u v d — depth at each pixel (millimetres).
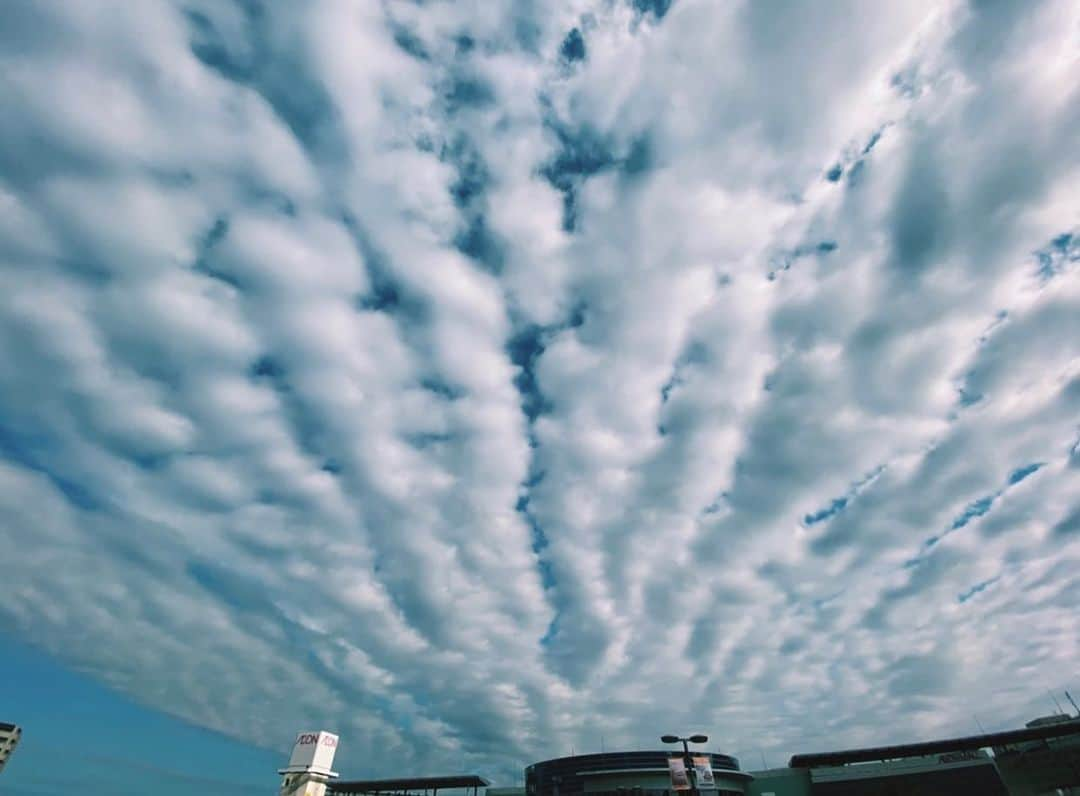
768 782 100750
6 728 146000
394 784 113688
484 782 111750
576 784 102188
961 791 88938
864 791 93875
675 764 46656
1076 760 88500
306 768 43188
